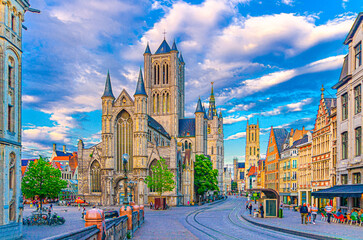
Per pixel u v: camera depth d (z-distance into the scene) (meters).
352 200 45.78
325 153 63.25
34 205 103.44
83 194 106.38
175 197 103.94
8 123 33.47
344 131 49.22
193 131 153.62
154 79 147.12
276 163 108.25
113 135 107.25
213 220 51.03
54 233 35.81
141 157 102.88
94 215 14.38
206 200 139.25
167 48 150.38
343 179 49.47
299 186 81.94
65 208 89.44
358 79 44.34
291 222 43.12
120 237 22.95
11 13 33.88
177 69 146.88
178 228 37.94
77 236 10.99
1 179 30.64
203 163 127.69
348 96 47.25
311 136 75.19
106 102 107.19
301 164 81.19
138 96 104.00
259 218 50.62
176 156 107.31
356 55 46.19
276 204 52.38
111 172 105.06
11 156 32.97
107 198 103.88
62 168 136.62
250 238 29.20
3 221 30.59
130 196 40.59
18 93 34.75
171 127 143.25
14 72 34.06
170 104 144.12
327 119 62.59
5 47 32.28
